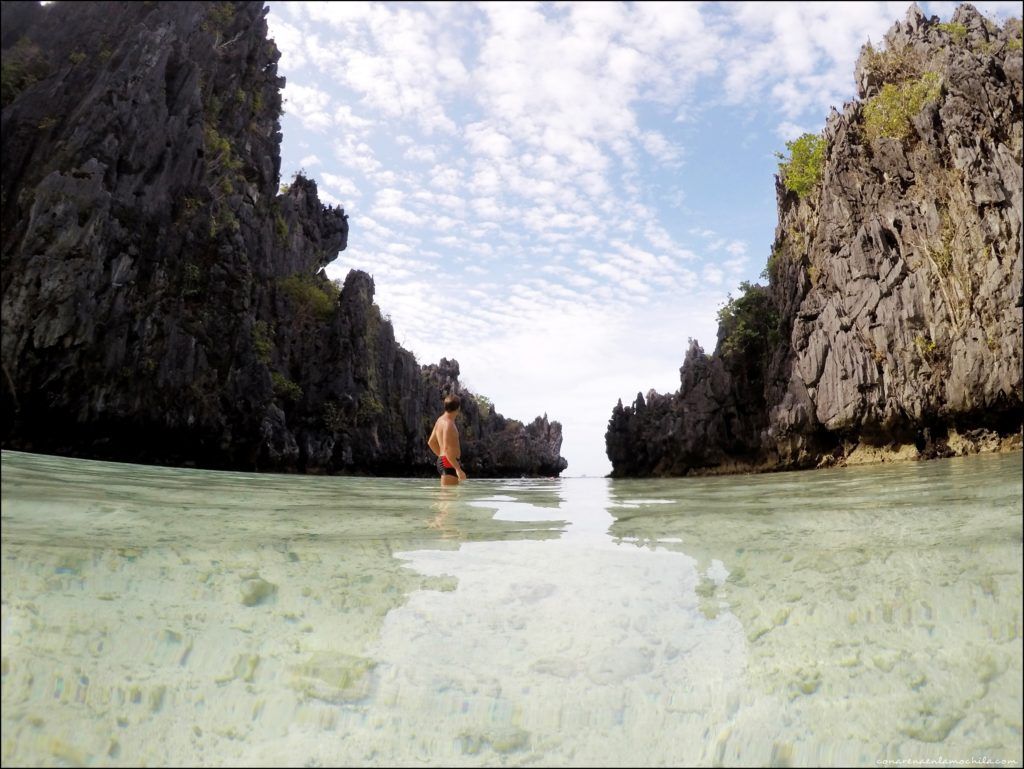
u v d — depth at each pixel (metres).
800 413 22.66
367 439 37.59
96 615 2.71
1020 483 5.64
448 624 2.87
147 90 30.78
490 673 2.57
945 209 19.34
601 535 4.23
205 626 2.75
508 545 3.91
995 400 16.81
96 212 26.02
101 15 36.59
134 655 2.55
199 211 31.00
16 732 2.21
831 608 2.91
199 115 33.31
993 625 2.71
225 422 28.22
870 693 2.46
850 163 23.09
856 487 7.38
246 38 42.06
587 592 3.16
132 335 26.61
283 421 31.06
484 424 61.94
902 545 3.46
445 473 11.07
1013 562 3.07
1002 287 16.78
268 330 33.78
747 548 3.69
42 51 34.91
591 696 2.45
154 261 28.25
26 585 2.78
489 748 2.26
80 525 3.57
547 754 2.23
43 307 24.34
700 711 2.40
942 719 2.34
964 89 19.53
